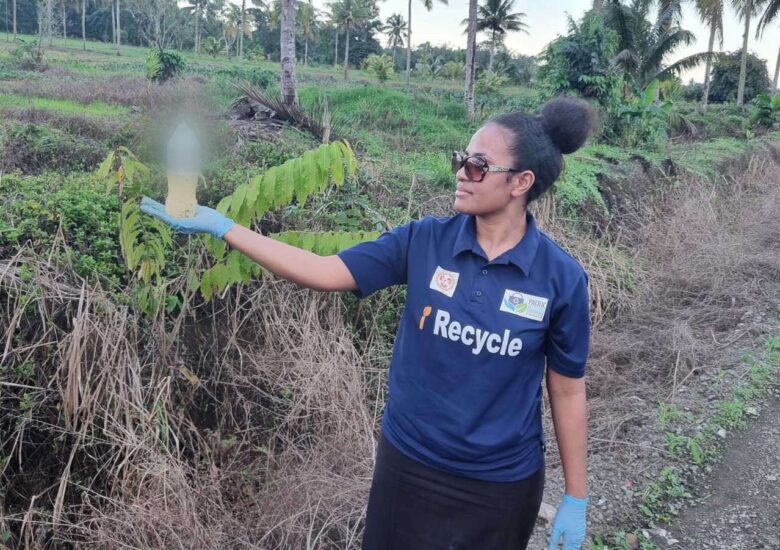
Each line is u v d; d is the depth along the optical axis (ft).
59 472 9.49
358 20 174.81
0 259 10.30
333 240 9.57
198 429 11.09
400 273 6.23
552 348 5.83
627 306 19.97
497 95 91.40
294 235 9.43
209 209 6.19
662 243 24.93
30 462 9.42
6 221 11.07
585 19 40.75
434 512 5.95
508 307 5.56
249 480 10.70
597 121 5.83
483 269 5.65
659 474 11.87
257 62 173.99
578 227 23.94
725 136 56.54
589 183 26.27
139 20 175.42
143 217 8.82
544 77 43.55
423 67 156.76
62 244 10.93
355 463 11.01
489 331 5.55
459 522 5.91
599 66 39.65
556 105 5.71
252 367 11.88
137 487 9.18
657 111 39.45
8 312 9.46
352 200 16.08
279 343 12.28
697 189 30.48
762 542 10.36
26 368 9.29
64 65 92.89
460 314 5.62
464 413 5.66
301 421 11.79
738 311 19.93
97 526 8.98
